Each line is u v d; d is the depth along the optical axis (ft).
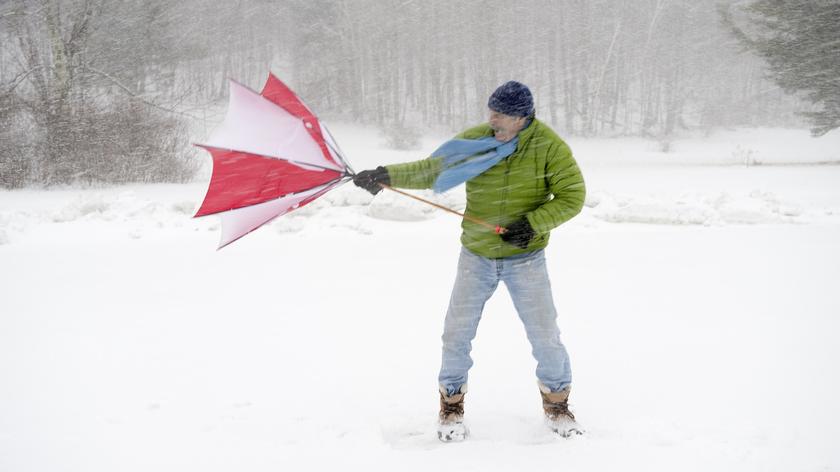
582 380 12.53
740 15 185.26
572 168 9.46
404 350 14.42
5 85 64.49
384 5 186.09
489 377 12.76
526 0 202.80
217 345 14.76
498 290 19.15
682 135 191.21
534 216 9.38
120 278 21.54
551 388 10.02
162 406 11.22
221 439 9.78
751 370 12.84
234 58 192.44
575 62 196.24
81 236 28.94
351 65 188.14
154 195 46.80
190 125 76.23
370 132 173.78
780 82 99.09
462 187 36.04
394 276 21.75
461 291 10.01
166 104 75.66
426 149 142.31
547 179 9.59
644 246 26.91
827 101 96.17
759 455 8.93
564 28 202.28
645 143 174.19
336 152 9.72
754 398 11.34
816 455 8.93
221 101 111.65
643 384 12.22
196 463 8.93
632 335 15.37
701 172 76.33
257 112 9.39
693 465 8.64
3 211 33.09
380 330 15.90
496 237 9.76
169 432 10.07
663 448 9.20
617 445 9.29
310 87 190.19
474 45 190.90
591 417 10.71
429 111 203.92
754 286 20.17
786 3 93.20
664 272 22.22
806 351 13.96
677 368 13.05
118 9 78.54
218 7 156.04
